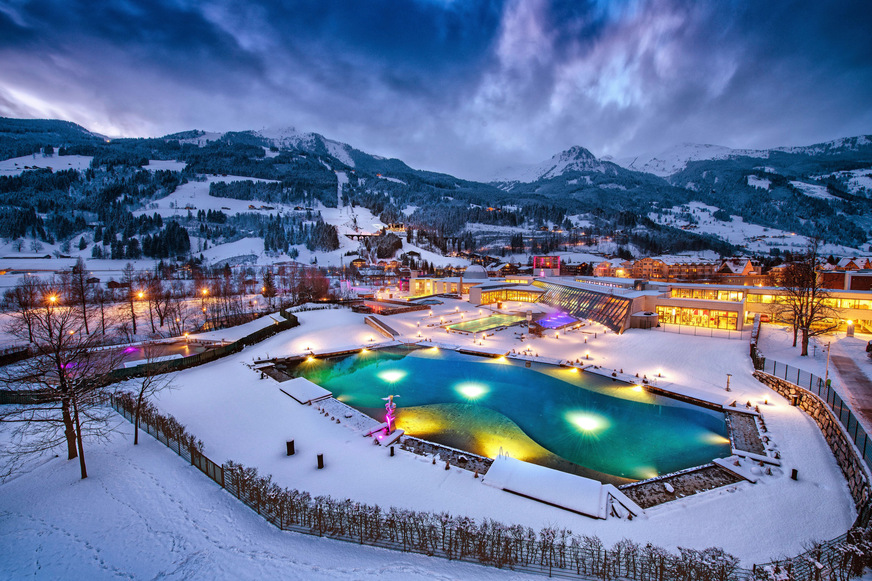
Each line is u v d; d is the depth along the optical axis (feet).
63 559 49.90
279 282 451.53
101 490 67.72
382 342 185.78
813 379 113.50
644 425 99.30
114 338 193.47
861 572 42.91
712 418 101.60
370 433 93.86
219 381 132.57
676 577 44.27
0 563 49.21
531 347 170.19
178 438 82.69
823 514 59.88
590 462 82.64
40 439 87.61
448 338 190.39
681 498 66.23
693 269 469.57
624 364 142.10
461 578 46.37
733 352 148.77
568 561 50.01
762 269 442.50
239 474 66.49
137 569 47.93
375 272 605.73
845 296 179.83
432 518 56.29
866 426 79.61
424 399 119.85
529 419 104.27
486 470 77.10
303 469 76.43
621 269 514.68
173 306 251.19
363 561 49.80
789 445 82.07
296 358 163.63
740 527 57.41
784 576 41.04
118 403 106.22
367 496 66.64
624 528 57.67
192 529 56.95
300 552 51.60
